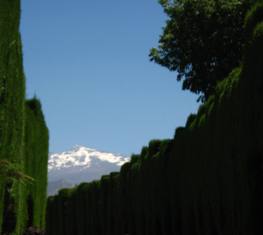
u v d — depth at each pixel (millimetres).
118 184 35500
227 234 19016
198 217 22547
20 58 28938
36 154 41812
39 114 42656
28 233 38875
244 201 16719
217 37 36656
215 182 20125
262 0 16984
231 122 18219
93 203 41125
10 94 27734
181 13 37531
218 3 36375
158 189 28531
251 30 16922
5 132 27281
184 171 24453
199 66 37719
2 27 26641
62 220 47531
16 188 30734
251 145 16297
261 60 15906
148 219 30031
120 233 35000
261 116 15742
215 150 20047
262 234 15984
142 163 31203
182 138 24984
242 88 16812
